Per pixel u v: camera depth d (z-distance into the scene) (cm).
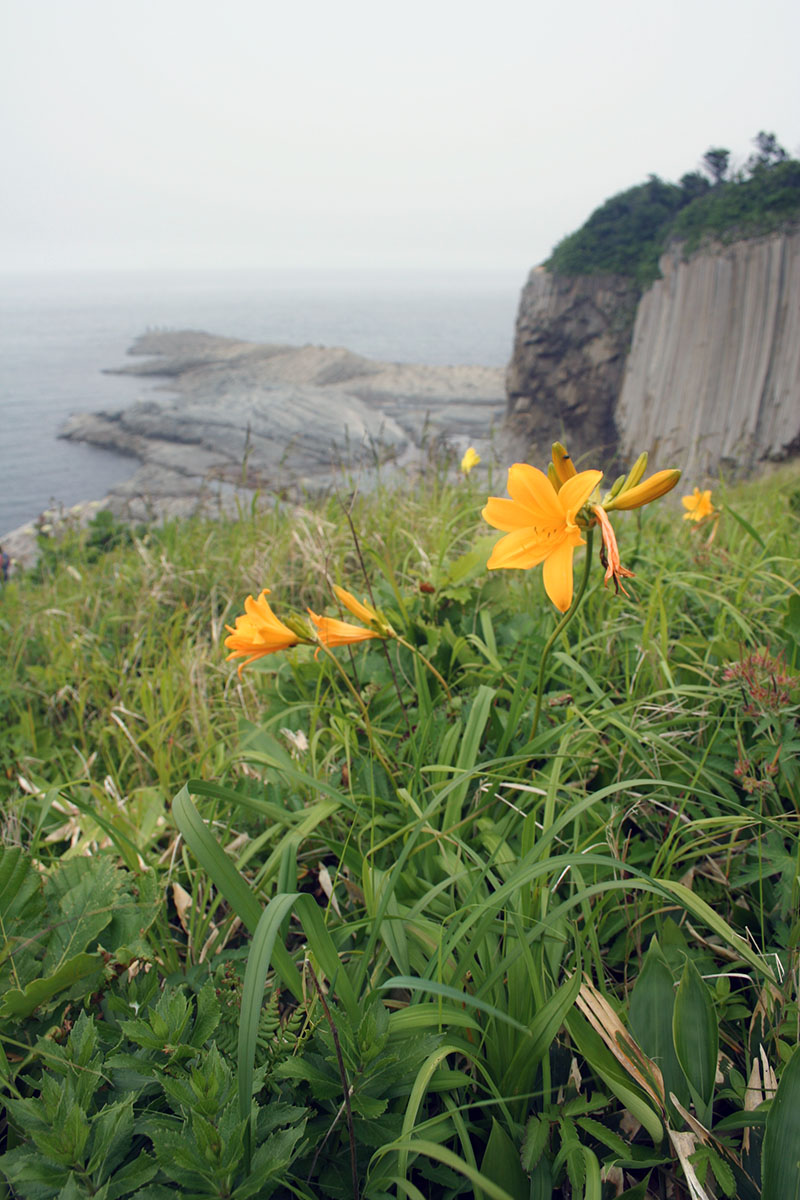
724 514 380
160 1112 111
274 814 154
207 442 9500
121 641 361
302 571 378
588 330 6612
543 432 6950
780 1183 98
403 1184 92
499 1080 119
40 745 272
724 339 5181
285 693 245
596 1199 95
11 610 410
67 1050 115
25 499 7525
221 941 157
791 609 209
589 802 130
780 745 169
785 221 4859
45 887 158
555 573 132
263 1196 96
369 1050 108
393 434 5066
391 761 198
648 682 223
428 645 234
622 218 6725
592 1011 121
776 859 151
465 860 161
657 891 115
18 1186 97
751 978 137
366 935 154
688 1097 116
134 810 208
